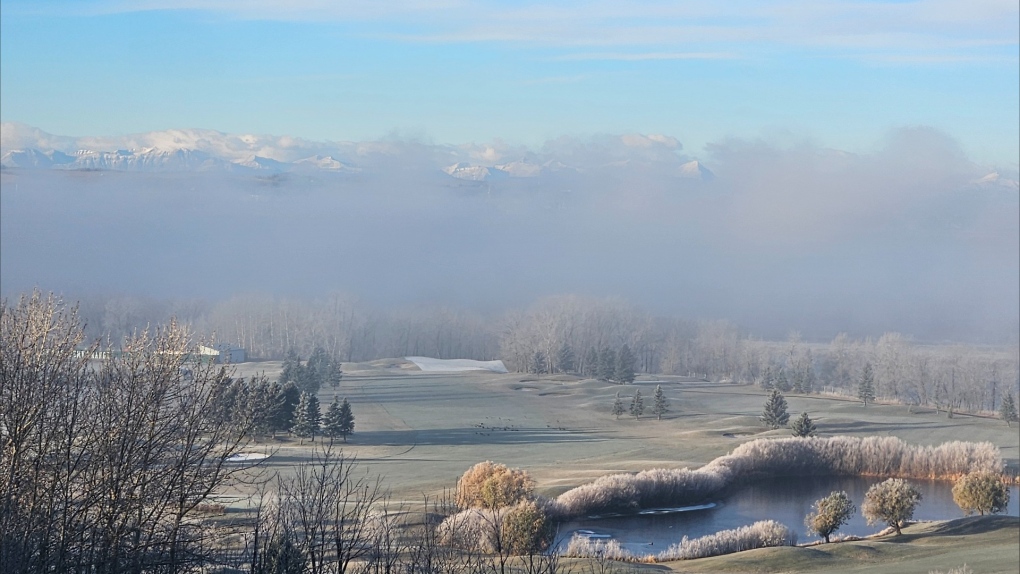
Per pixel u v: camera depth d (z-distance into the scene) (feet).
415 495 171.42
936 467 253.24
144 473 52.19
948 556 164.04
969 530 192.13
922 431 344.28
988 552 167.94
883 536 191.52
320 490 50.60
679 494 208.74
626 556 159.02
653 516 197.77
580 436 320.50
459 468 229.04
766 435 328.29
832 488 239.71
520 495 175.01
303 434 270.46
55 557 49.65
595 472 232.94
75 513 50.83
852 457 254.68
